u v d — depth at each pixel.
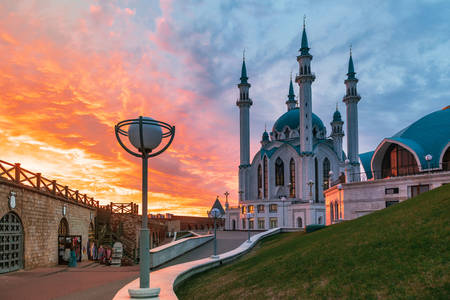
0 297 13.02
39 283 16.62
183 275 16.77
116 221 42.91
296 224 98.00
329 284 10.54
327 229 26.42
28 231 22.53
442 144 45.31
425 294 8.05
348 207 45.16
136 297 8.03
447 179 37.06
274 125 125.00
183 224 114.25
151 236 46.97
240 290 13.18
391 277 9.52
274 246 29.75
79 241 31.28
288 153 112.50
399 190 40.44
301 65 106.00
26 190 22.20
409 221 14.67
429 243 11.01
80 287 15.35
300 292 10.71
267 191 114.38
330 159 111.69
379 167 51.59
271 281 13.07
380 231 14.95
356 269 11.09
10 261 20.55
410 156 47.44
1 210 19.23
